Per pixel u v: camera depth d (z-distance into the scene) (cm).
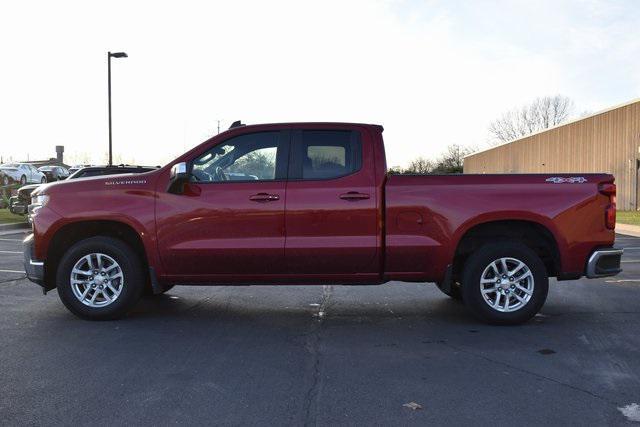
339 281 627
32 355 512
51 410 392
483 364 495
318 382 450
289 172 620
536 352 529
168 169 628
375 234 609
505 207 611
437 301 765
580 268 623
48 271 651
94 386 437
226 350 532
